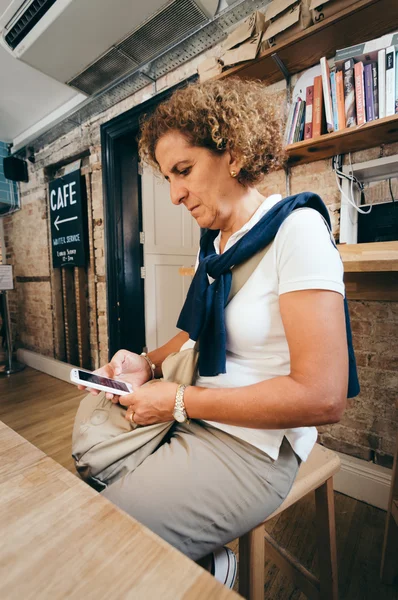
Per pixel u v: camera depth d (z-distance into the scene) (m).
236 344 0.60
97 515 0.31
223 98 0.57
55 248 3.25
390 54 1.13
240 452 0.56
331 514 0.79
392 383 1.35
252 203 0.65
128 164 2.61
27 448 0.43
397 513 0.92
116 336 2.62
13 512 0.31
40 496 0.33
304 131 1.38
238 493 0.54
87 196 2.91
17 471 0.38
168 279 2.96
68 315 3.26
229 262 0.58
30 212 3.69
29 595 0.23
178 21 1.75
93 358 3.05
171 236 2.99
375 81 1.17
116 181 2.54
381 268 0.93
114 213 2.54
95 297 2.94
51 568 0.25
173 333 3.04
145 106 2.20
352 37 1.28
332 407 0.45
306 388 0.45
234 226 0.65
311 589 0.86
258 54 1.40
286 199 0.57
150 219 2.79
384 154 1.33
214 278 0.62
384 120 1.12
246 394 0.50
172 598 0.22
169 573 0.24
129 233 2.63
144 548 0.27
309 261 0.48
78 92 2.49
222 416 0.51
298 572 0.90
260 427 0.49
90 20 1.73
